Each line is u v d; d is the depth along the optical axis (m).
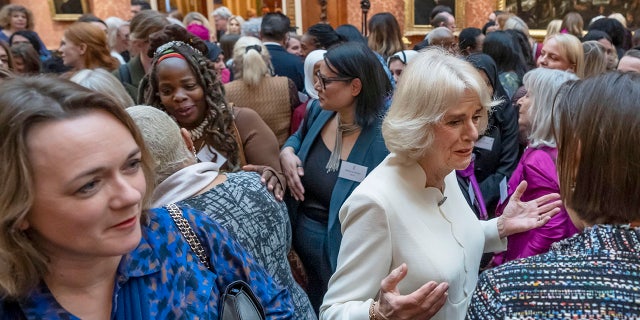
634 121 0.81
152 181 0.94
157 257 0.91
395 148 1.41
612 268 0.78
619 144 0.81
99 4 8.84
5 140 0.71
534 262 0.84
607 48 4.62
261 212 1.40
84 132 0.74
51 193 0.73
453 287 1.42
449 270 1.39
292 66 4.54
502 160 2.78
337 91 2.10
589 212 0.87
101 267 0.84
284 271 1.46
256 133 2.21
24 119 0.71
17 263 0.75
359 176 2.12
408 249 1.38
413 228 1.40
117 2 8.97
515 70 3.79
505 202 2.60
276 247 1.42
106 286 0.87
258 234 1.36
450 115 1.34
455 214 1.55
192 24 5.88
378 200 1.38
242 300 0.98
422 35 10.81
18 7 5.91
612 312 0.74
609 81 0.87
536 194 2.06
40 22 8.70
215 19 8.17
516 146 2.81
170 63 1.94
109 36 4.82
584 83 0.91
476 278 1.58
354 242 1.42
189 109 1.98
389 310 1.19
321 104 2.17
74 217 0.74
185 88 1.96
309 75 3.37
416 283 1.38
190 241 0.99
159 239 0.94
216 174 1.41
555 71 2.21
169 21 3.35
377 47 4.91
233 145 2.05
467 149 1.40
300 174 2.25
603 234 0.83
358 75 2.09
